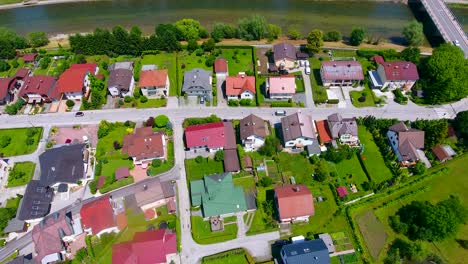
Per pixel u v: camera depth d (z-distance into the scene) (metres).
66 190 103.00
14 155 113.31
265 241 91.81
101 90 132.25
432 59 126.44
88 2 193.62
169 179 105.19
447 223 87.06
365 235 92.69
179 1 193.00
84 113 125.00
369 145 112.69
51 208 99.88
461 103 125.00
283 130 111.88
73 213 98.06
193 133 109.00
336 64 132.25
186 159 109.62
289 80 125.25
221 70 135.62
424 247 89.50
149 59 146.12
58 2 192.75
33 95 127.25
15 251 92.06
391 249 89.56
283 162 108.44
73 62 144.62
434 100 122.75
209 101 127.69
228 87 126.56
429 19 171.88
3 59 149.62
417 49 140.75
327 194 100.81
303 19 176.12
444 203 92.00
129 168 107.69
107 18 181.75
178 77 135.88
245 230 93.81
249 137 108.75
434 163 106.69
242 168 105.31
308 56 143.88
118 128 119.25
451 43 139.00
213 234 93.25
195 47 148.38
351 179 104.19
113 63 143.38
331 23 172.75
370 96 128.12
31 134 116.94
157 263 85.00
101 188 102.44
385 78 126.75
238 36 157.88
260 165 107.75
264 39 157.38
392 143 112.00
